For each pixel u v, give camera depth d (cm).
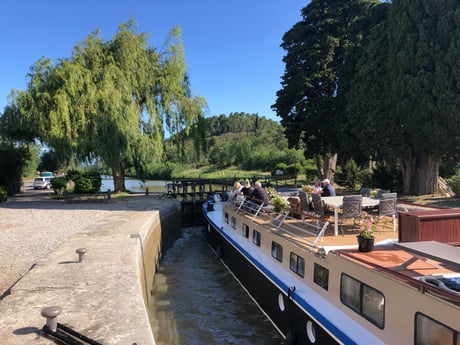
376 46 2259
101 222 1425
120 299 610
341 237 816
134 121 2445
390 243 683
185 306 1021
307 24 3375
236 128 18325
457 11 1767
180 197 2747
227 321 922
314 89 3225
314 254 700
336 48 3181
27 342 457
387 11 2522
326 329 612
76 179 2508
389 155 2308
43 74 2405
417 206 1046
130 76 2558
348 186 3106
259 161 8006
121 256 891
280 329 814
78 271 767
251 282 1020
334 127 2922
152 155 2667
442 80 1817
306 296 713
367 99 2288
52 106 2273
